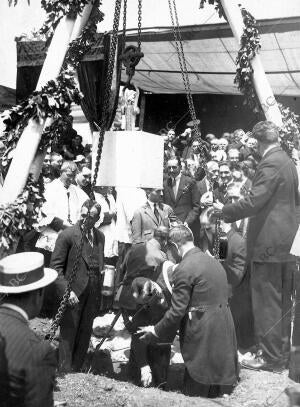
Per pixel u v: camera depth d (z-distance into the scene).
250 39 5.47
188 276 4.22
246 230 5.30
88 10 5.04
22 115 4.65
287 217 4.73
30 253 2.94
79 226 4.99
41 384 2.56
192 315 4.23
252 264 4.83
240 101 12.02
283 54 8.79
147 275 4.98
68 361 4.82
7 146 4.71
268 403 3.90
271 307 4.75
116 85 6.02
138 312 4.85
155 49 9.73
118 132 4.61
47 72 4.77
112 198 7.28
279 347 4.71
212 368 4.18
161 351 4.67
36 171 4.71
